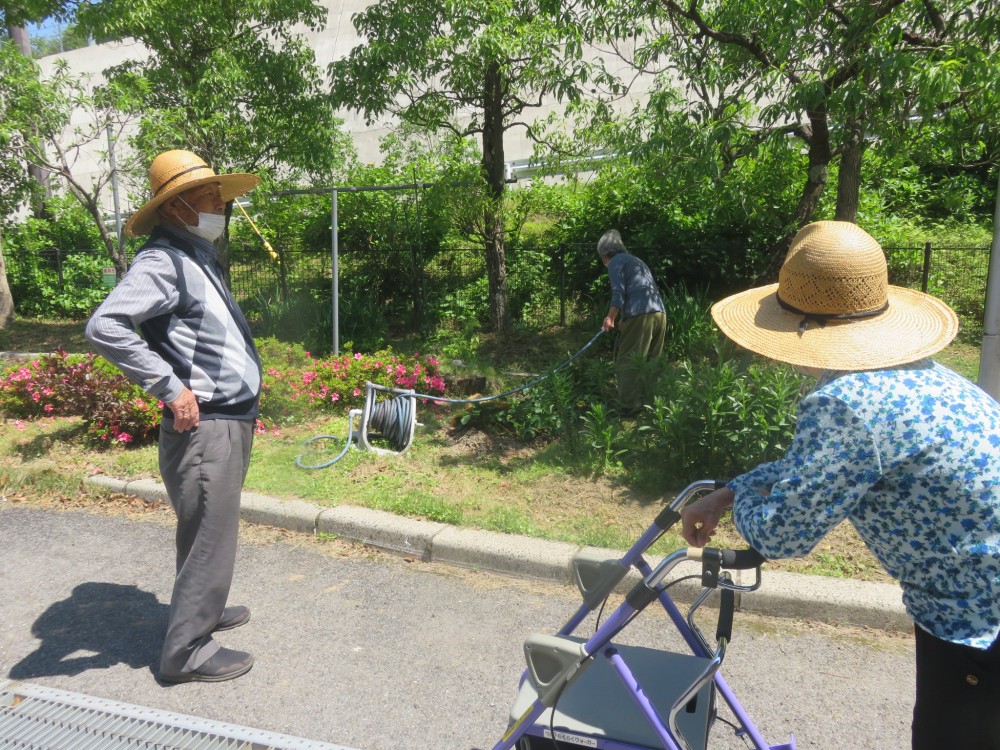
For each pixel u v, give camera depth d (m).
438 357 9.45
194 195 3.24
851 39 5.80
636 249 9.99
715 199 8.48
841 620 3.77
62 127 10.16
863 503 1.91
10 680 3.31
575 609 3.95
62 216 14.94
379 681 3.33
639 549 2.35
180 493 3.25
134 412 6.16
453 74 8.66
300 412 6.93
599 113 8.29
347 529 4.73
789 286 2.01
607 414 6.09
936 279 10.26
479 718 3.09
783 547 1.90
